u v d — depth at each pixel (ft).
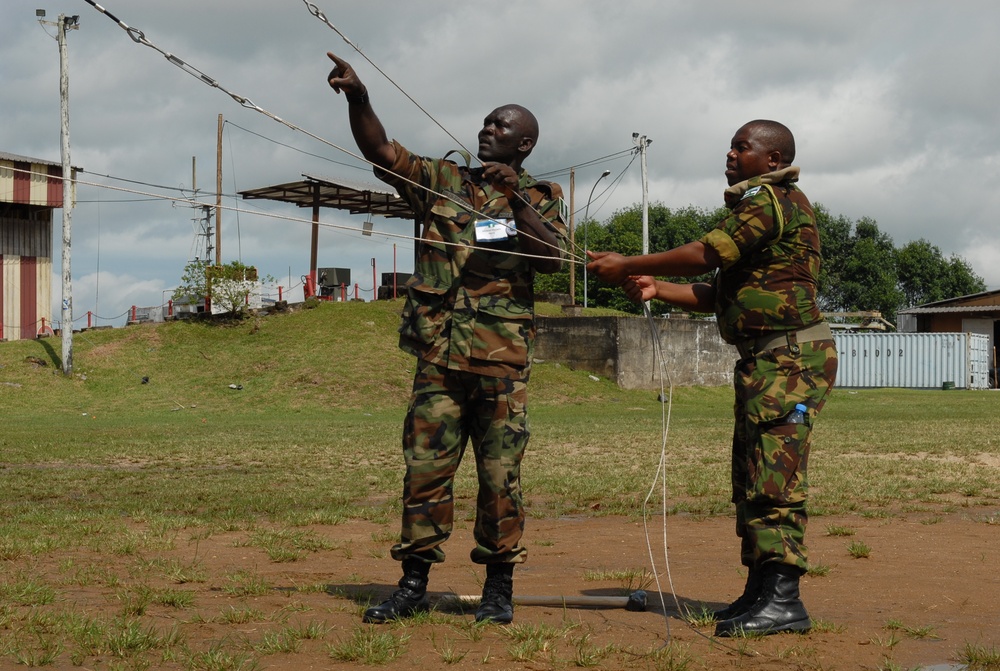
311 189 124.36
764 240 13.35
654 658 11.60
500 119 14.52
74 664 11.47
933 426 67.51
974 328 167.22
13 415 89.81
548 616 14.47
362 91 13.37
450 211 14.25
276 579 17.92
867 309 278.87
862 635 12.95
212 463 46.68
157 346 112.68
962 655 11.73
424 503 14.16
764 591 13.24
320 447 54.29
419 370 14.30
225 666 11.18
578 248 14.82
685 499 32.76
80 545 21.95
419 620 13.69
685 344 120.78
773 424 13.25
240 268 120.98
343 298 130.93
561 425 72.23
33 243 123.65
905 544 22.24
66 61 96.32
